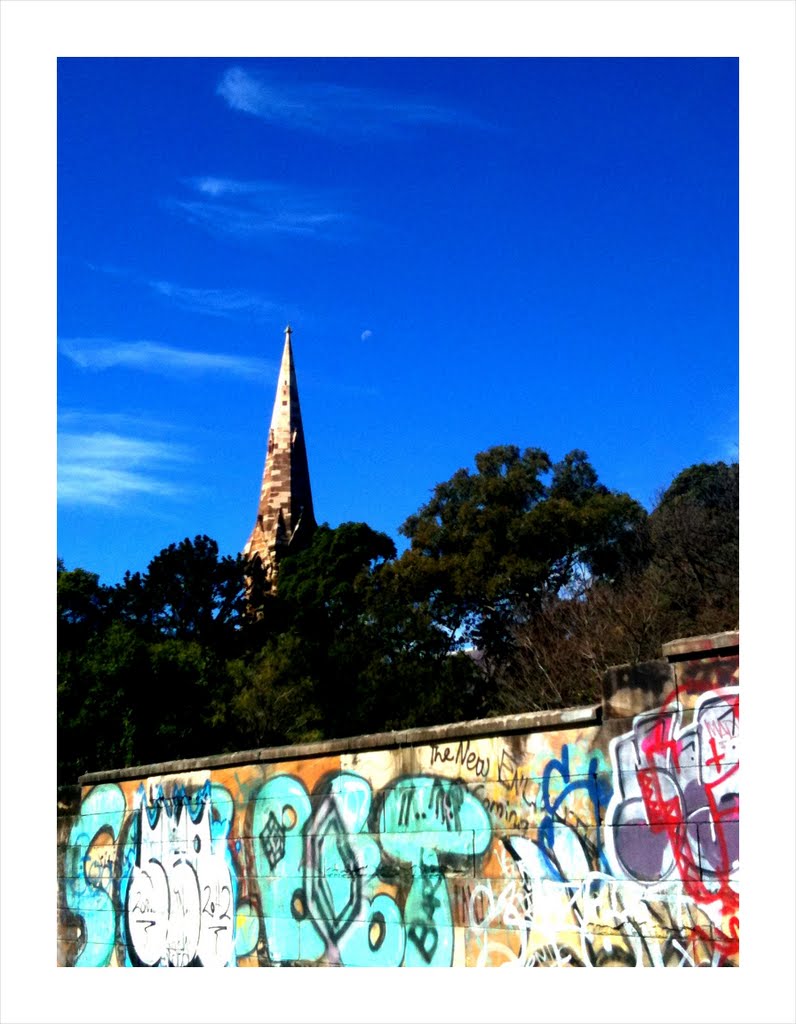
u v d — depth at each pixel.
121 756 33.72
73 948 12.88
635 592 32.34
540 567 40.16
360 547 48.31
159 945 11.71
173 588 47.19
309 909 10.12
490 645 40.19
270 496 64.81
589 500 41.97
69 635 43.81
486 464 45.50
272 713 38.16
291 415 65.69
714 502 34.47
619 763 8.11
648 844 7.86
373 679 39.34
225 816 11.13
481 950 8.73
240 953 10.70
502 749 8.85
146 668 34.88
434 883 9.15
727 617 30.14
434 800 9.27
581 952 8.11
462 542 43.44
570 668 31.47
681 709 7.83
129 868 12.27
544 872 8.43
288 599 47.59
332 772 10.12
